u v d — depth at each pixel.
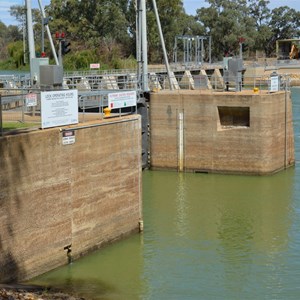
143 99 38.47
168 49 117.50
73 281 21.00
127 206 25.11
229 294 20.55
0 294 18.02
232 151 37.56
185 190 34.09
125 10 117.94
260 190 34.03
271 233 26.64
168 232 26.52
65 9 116.56
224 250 24.48
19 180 20.08
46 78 30.11
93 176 23.14
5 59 132.12
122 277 21.58
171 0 112.38
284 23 145.88
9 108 30.28
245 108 37.03
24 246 20.47
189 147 38.34
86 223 23.03
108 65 107.19
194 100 37.88
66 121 22.11
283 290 20.88
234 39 125.75
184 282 21.44
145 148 39.03
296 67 106.31
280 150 38.22
